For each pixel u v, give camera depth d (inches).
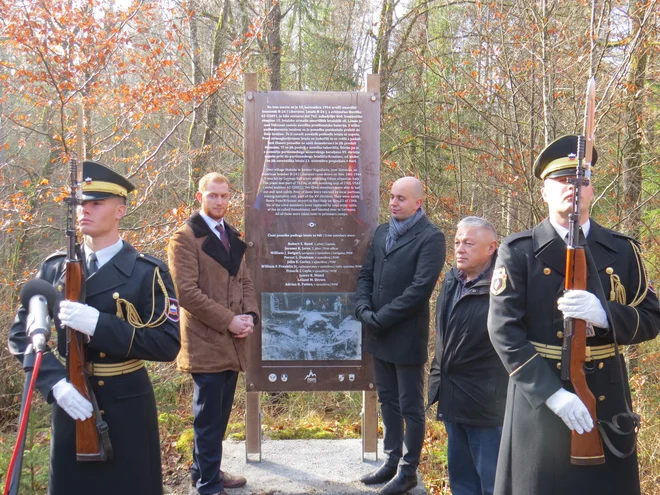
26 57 268.4
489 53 278.7
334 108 155.2
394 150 365.4
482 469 127.6
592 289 96.1
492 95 281.3
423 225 142.7
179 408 235.3
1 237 289.7
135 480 104.6
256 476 152.7
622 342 96.6
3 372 231.5
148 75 276.2
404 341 140.0
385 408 147.6
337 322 157.6
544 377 94.4
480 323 126.4
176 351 107.2
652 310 99.7
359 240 156.7
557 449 96.4
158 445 111.6
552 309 98.8
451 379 130.5
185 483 172.6
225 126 399.5
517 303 100.5
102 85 273.4
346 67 416.5
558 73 269.4
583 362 94.4
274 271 156.9
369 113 155.3
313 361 157.9
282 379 157.9
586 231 100.7
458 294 132.3
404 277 140.8
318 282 157.0
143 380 108.2
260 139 155.6
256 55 366.9
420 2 373.1
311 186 156.1
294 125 155.3
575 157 99.0
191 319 138.9
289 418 224.7
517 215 291.6
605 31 252.5
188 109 320.8
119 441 103.6
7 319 233.9
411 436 140.2
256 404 160.4
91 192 104.3
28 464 140.5
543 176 105.4
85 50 254.4
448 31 364.2
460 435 135.6
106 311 103.5
